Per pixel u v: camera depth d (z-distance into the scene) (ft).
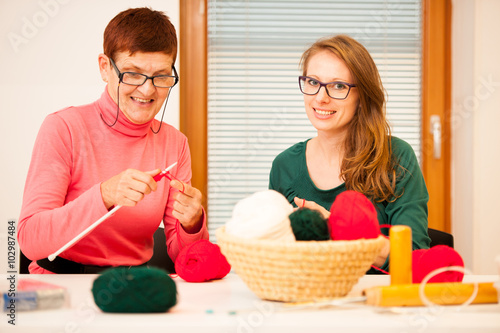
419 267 2.98
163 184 4.75
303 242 2.50
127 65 4.17
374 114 4.82
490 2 8.30
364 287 3.18
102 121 4.59
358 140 4.85
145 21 4.13
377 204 4.74
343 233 2.68
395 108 8.91
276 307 2.60
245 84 8.75
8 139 7.96
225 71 8.73
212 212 8.78
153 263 5.41
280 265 2.53
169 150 4.99
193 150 8.50
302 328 2.34
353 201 2.72
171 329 2.32
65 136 4.39
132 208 4.53
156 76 4.21
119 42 4.13
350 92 4.66
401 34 8.84
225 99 8.75
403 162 4.80
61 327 2.32
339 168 5.07
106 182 3.75
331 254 2.48
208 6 8.63
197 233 4.21
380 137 4.74
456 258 2.96
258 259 2.57
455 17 8.61
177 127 8.09
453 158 8.75
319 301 2.56
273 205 2.71
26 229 3.88
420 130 8.91
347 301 2.54
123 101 4.37
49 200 4.08
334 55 4.66
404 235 2.69
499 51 8.36
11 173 7.97
